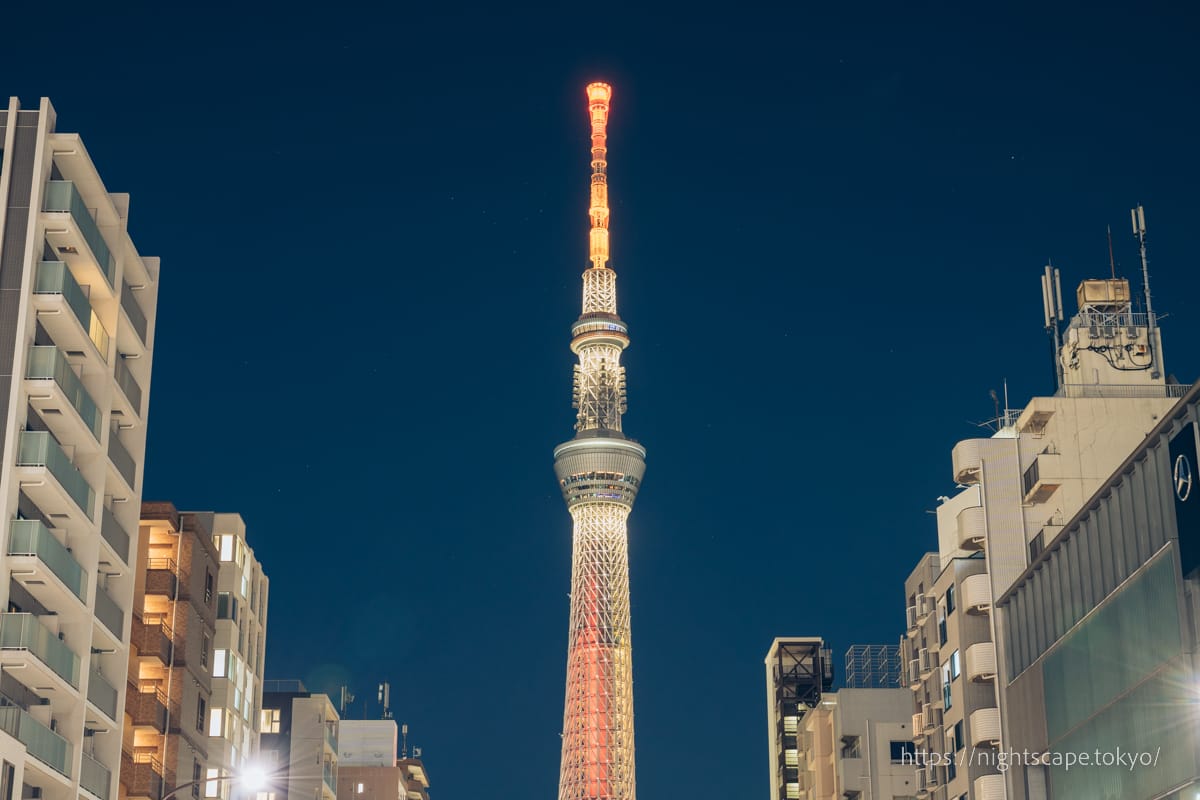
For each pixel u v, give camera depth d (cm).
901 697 12925
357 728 18425
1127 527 6706
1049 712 7694
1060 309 9694
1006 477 8906
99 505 7225
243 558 10450
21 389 6569
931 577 10350
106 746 7400
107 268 7450
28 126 6956
